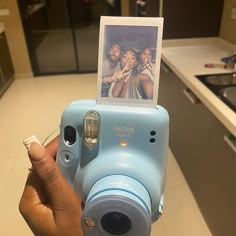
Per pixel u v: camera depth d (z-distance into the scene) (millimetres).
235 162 1161
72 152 557
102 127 535
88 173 520
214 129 1332
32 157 503
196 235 1577
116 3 3957
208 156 1458
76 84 3895
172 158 2182
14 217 1743
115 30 562
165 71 2057
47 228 538
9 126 2820
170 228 1631
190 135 1717
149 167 527
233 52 1969
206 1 2129
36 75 4270
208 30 2268
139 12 2881
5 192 1948
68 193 527
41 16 4094
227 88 1411
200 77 1566
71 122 549
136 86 559
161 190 555
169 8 2129
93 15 4113
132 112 533
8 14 3773
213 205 1487
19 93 3648
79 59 4324
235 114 1157
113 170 494
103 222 440
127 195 428
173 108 1987
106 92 568
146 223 418
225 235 1361
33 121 2906
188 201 1807
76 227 530
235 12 2020
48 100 3402
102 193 438
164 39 2252
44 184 523
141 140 533
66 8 4039
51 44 4324
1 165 2230
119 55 564
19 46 4004
